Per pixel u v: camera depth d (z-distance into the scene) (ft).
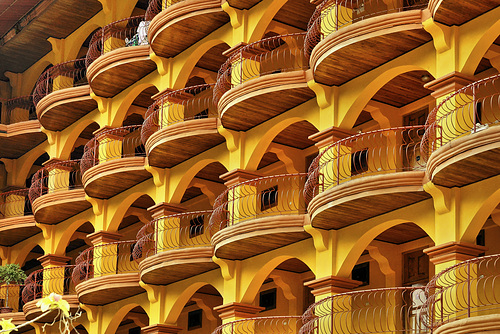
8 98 145.59
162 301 99.91
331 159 73.92
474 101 59.11
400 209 71.31
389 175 68.33
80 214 120.26
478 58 66.90
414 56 72.08
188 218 111.24
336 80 78.64
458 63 67.31
